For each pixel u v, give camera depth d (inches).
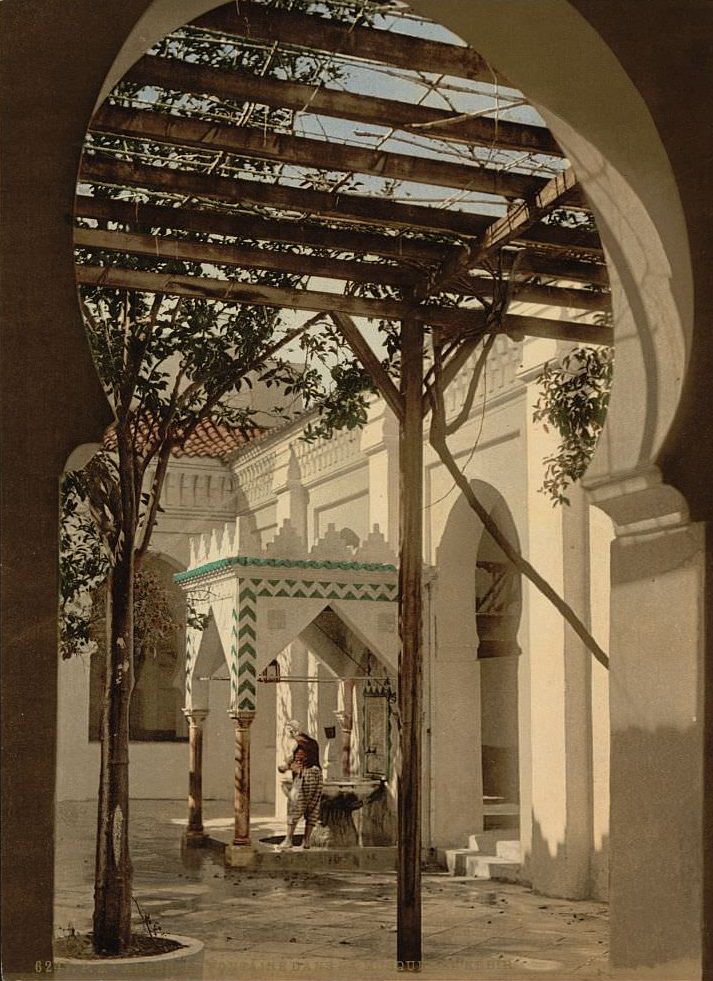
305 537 844.0
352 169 262.7
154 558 1010.1
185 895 523.2
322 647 711.7
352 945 407.2
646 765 182.7
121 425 386.9
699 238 176.6
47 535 147.6
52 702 145.2
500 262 329.1
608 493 188.5
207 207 336.8
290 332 440.1
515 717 728.3
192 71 234.7
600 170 194.1
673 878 175.5
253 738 949.2
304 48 237.3
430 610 649.6
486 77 227.8
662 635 180.7
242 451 959.6
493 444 600.7
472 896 521.7
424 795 639.1
